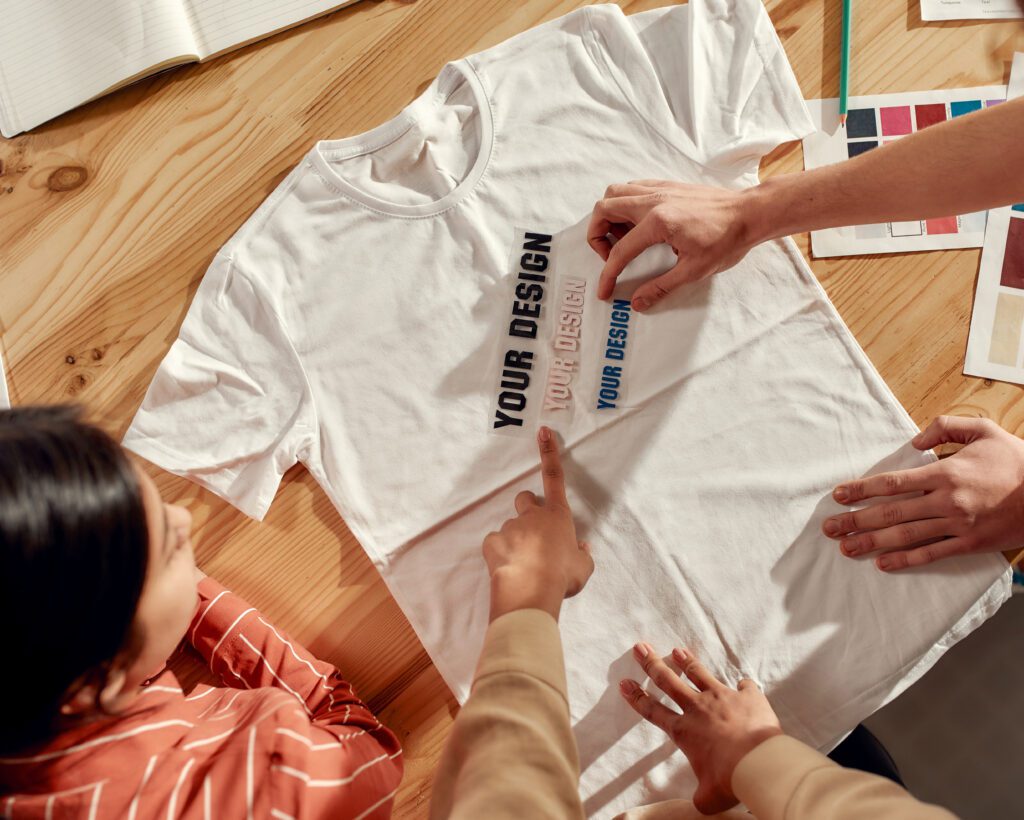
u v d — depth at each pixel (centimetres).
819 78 94
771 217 79
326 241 88
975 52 94
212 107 93
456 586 86
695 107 89
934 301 92
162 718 60
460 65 89
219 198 92
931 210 73
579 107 90
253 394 85
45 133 93
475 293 89
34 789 54
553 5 95
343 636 88
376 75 94
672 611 86
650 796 85
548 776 48
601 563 87
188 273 91
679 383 89
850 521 85
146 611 51
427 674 88
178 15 91
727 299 90
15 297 91
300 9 93
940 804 81
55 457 45
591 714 86
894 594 85
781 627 86
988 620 88
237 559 88
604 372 88
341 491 86
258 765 59
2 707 46
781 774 60
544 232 90
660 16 91
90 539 45
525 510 81
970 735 84
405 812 86
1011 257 91
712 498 88
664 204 80
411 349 88
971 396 91
